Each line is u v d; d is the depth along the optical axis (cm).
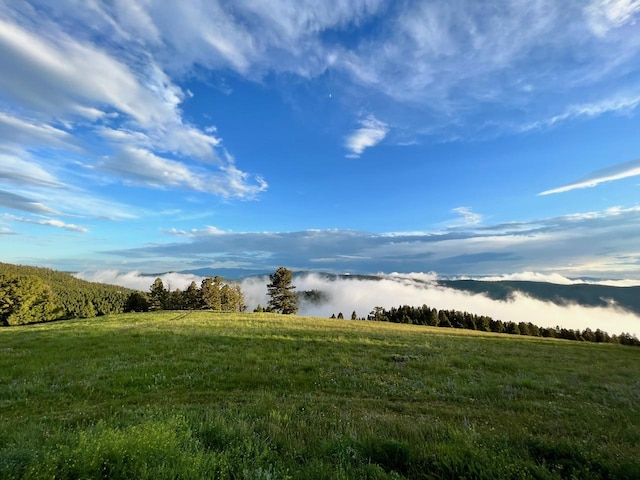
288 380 1243
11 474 437
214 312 5019
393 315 12381
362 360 1652
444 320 11450
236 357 1628
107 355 1623
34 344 1962
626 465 518
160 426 590
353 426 703
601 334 10912
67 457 477
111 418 736
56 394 1020
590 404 1059
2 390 1048
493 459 516
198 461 479
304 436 655
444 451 547
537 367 1738
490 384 1291
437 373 1471
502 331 10925
